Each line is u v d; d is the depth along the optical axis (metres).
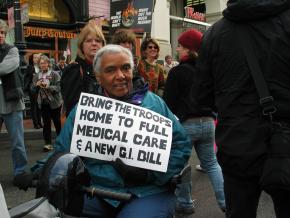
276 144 2.25
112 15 12.49
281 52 2.31
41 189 1.99
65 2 17.69
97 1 18.61
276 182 2.21
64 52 16.52
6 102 5.70
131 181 2.53
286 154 2.23
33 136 11.03
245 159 2.31
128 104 2.65
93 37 3.40
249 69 2.36
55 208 1.93
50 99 8.84
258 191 2.44
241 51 2.39
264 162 2.30
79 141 2.64
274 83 2.32
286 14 2.35
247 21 2.41
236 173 2.39
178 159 2.65
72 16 17.91
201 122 4.34
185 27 26.84
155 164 2.56
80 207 2.18
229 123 2.40
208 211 4.89
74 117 2.75
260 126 2.32
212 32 2.54
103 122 2.63
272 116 2.30
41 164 2.50
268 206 4.62
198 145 4.50
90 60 3.40
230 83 2.42
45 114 8.96
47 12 17.59
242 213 2.44
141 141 2.59
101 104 2.66
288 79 2.33
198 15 28.03
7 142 10.19
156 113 2.65
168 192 2.61
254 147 2.30
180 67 4.35
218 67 2.48
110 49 2.66
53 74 8.96
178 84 4.36
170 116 2.74
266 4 2.31
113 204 2.50
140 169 2.56
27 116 14.03
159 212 2.50
